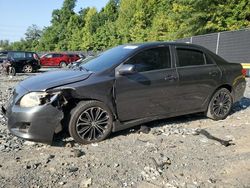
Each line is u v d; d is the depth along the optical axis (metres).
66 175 4.10
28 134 4.81
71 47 70.81
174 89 6.04
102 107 5.29
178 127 6.22
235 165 4.44
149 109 5.80
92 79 5.25
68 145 5.11
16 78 18.61
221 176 4.10
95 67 5.67
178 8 32.44
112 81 5.37
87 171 4.21
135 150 4.95
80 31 68.50
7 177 4.04
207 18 29.09
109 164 4.43
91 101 5.21
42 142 4.91
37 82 5.18
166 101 5.99
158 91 5.84
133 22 46.91
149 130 5.94
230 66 7.04
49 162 4.50
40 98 4.83
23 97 4.93
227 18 28.06
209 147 5.12
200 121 6.72
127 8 48.66
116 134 5.75
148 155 4.75
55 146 5.12
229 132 5.95
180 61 6.24
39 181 3.94
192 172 4.21
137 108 5.66
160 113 5.98
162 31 40.03
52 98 4.84
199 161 4.56
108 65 5.56
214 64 6.74
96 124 5.28
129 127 5.70
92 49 63.41
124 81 5.48
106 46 58.53
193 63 6.44
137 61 5.74
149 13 45.12
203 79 6.45
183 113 6.32
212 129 6.15
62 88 4.92
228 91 6.94
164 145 5.18
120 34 51.06
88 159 4.60
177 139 5.50
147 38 43.22
